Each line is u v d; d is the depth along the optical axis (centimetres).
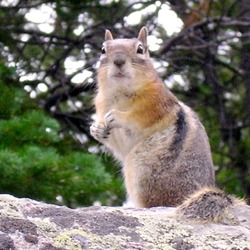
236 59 2364
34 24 2075
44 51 2022
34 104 1716
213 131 2147
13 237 591
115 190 1470
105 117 924
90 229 633
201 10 2033
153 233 644
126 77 937
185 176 893
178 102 958
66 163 1423
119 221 650
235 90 2275
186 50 2019
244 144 2194
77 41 1925
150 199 899
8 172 1364
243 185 2044
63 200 1468
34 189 1407
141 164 903
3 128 1472
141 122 923
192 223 675
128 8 1906
